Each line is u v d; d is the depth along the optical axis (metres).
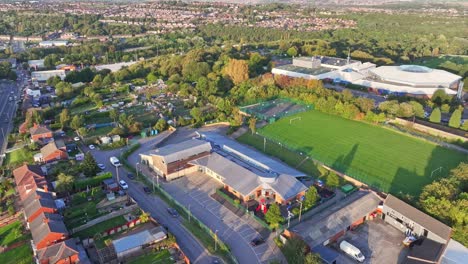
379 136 165.12
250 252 94.12
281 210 110.75
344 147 154.12
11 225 103.06
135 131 166.62
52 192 112.94
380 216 108.69
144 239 93.94
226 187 122.44
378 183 126.00
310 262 83.12
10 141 157.88
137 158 144.62
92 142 157.25
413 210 101.19
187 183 126.62
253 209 111.31
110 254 90.25
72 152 148.88
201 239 98.44
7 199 114.62
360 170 135.12
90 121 182.25
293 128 174.38
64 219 104.31
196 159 133.50
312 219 101.69
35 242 90.62
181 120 177.12
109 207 111.38
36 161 138.00
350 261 91.06
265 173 121.44
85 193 117.19
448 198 103.94
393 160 142.62
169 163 127.00
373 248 95.62
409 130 169.88
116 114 183.50
